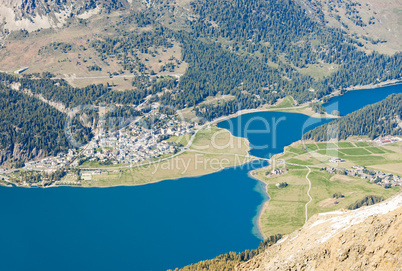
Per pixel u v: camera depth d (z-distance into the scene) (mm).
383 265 174500
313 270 193000
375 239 182875
